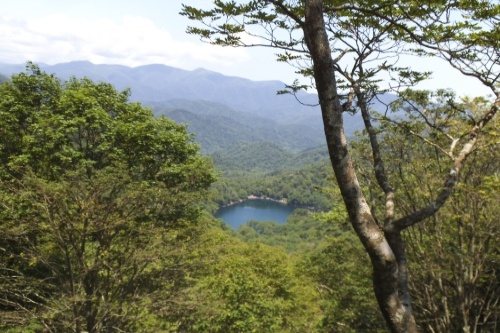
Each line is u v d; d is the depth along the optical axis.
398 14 4.47
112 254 11.66
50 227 10.16
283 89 5.05
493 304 10.37
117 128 14.60
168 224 14.75
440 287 10.01
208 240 15.07
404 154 9.97
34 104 15.72
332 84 3.14
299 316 21.56
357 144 9.88
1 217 11.72
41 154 13.33
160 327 12.89
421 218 3.41
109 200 11.16
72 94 15.14
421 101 7.28
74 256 11.60
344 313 13.34
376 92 4.74
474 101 8.31
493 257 9.34
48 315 10.40
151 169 15.49
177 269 12.64
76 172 11.01
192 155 17.30
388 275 3.09
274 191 188.00
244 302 14.13
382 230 3.52
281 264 22.78
